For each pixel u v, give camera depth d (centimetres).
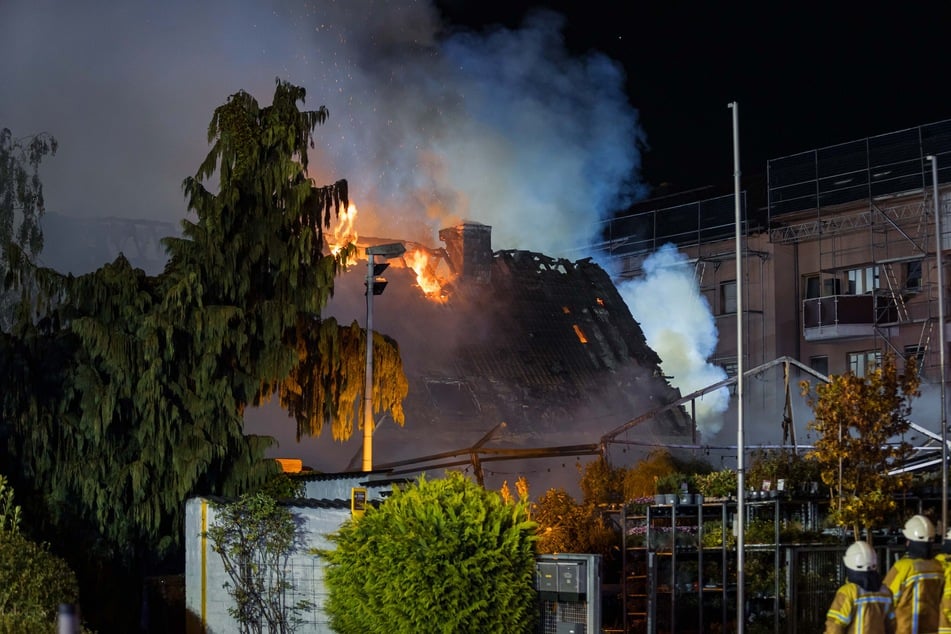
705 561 1944
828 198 4084
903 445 1869
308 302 2111
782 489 1861
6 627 1016
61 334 1866
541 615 1341
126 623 1788
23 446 1794
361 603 1327
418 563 1267
